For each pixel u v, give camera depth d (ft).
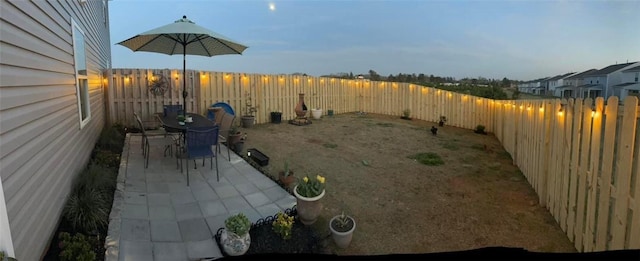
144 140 18.06
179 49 19.98
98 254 8.34
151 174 15.08
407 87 39.65
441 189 15.74
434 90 36.88
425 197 14.71
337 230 10.55
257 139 24.85
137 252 8.80
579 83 76.38
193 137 14.33
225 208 12.09
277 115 32.96
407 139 27.27
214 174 15.71
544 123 13.74
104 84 24.32
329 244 10.69
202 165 16.97
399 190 15.53
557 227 11.87
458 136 29.53
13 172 6.75
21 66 7.54
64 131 11.14
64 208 10.11
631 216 7.45
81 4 15.87
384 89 41.91
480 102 32.42
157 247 9.17
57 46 10.76
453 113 35.19
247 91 31.12
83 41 16.22
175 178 14.79
